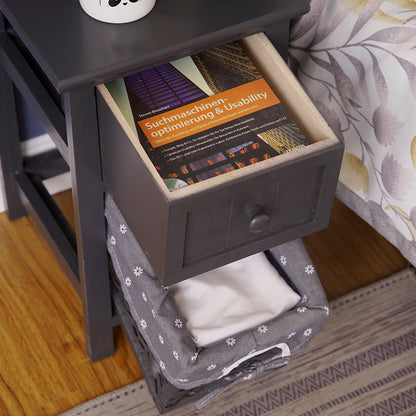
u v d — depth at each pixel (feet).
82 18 3.01
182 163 2.85
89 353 4.41
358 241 5.11
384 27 3.68
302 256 3.54
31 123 4.82
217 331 3.36
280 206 3.01
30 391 4.31
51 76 2.80
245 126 2.99
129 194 3.04
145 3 2.98
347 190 4.19
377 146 3.83
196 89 3.10
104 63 2.84
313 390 4.37
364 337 4.62
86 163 3.16
